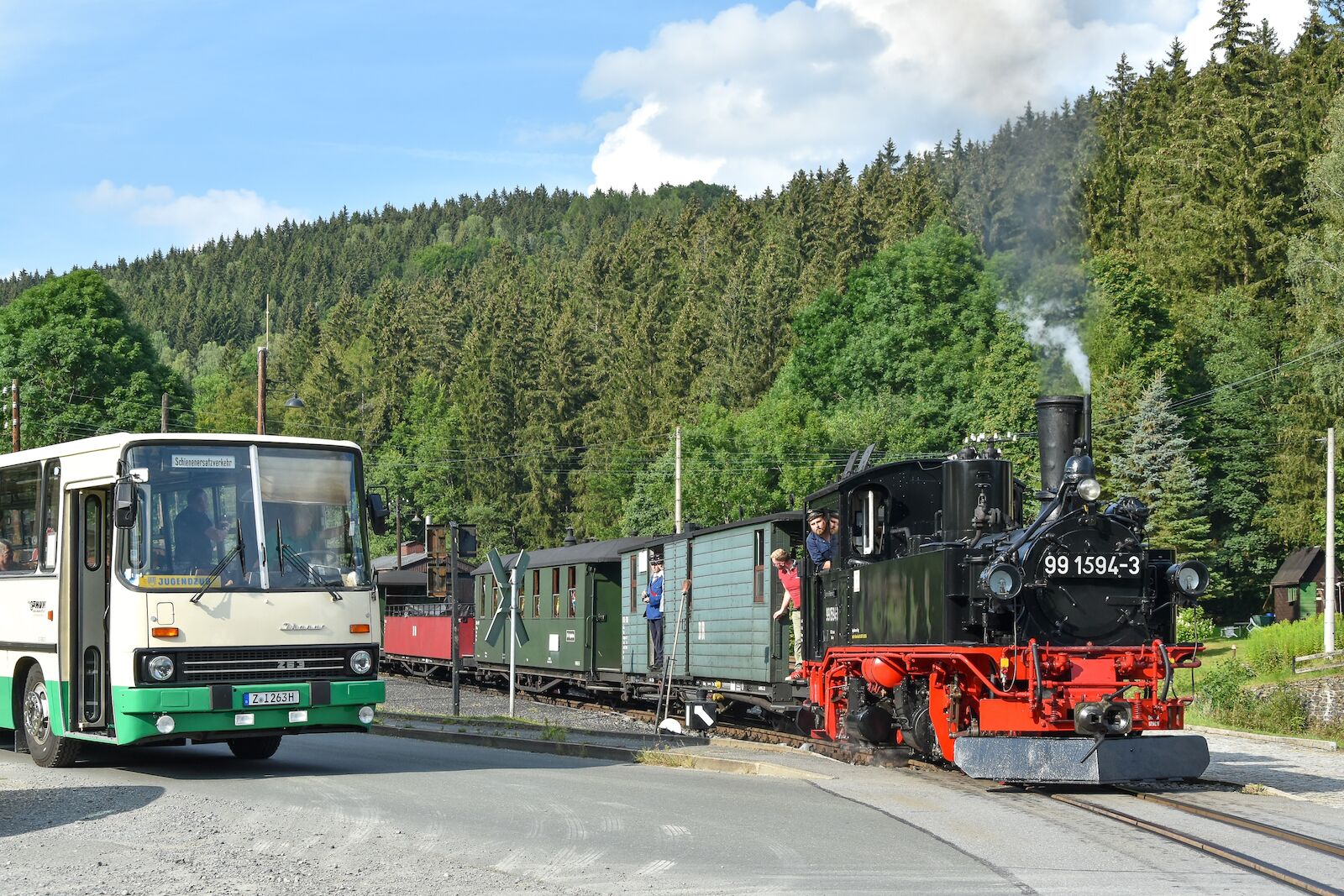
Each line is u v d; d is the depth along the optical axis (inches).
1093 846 381.4
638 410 3654.0
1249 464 2399.1
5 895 317.4
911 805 460.1
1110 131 3287.4
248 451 548.1
